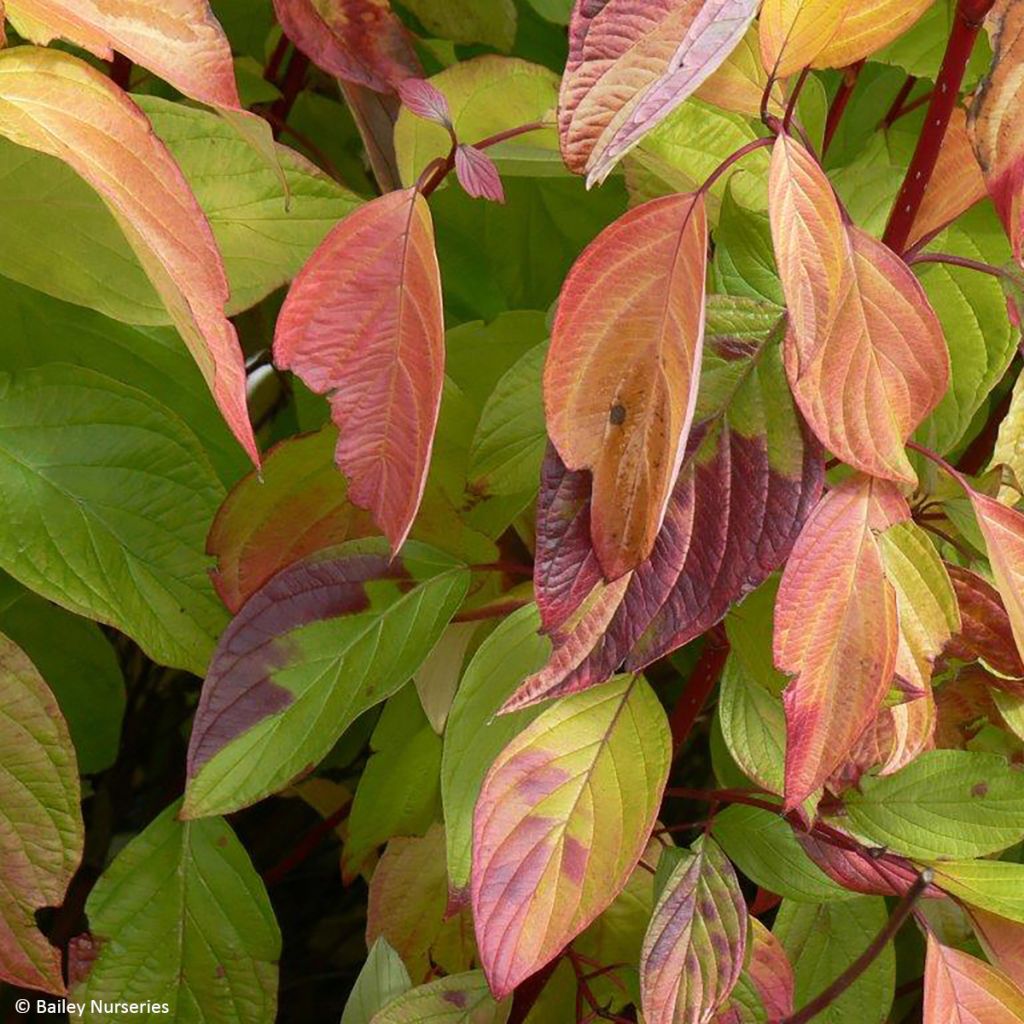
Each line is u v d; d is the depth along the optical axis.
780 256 0.72
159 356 0.87
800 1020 0.82
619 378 0.72
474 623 0.86
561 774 0.77
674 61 0.69
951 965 0.81
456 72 0.80
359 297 0.73
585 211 0.97
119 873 0.85
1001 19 0.72
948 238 0.84
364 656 0.81
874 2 0.72
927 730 0.78
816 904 0.88
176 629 0.81
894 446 0.74
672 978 0.79
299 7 0.76
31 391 0.81
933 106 0.77
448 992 0.83
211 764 0.79
